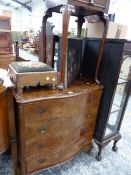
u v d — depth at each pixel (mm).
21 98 1060
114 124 1847
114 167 1614
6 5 11344
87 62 1626
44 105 1118
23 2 10102
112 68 1396
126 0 3797
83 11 1305
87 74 1646
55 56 1552
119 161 1700
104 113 1549
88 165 1608
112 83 1423
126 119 2557
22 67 1153
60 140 1329
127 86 1622
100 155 1671
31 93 1156
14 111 1105
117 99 2381
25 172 1280
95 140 1681
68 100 1202
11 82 1126
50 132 1242
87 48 1603
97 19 1402
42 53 1598
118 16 4039
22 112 1049
